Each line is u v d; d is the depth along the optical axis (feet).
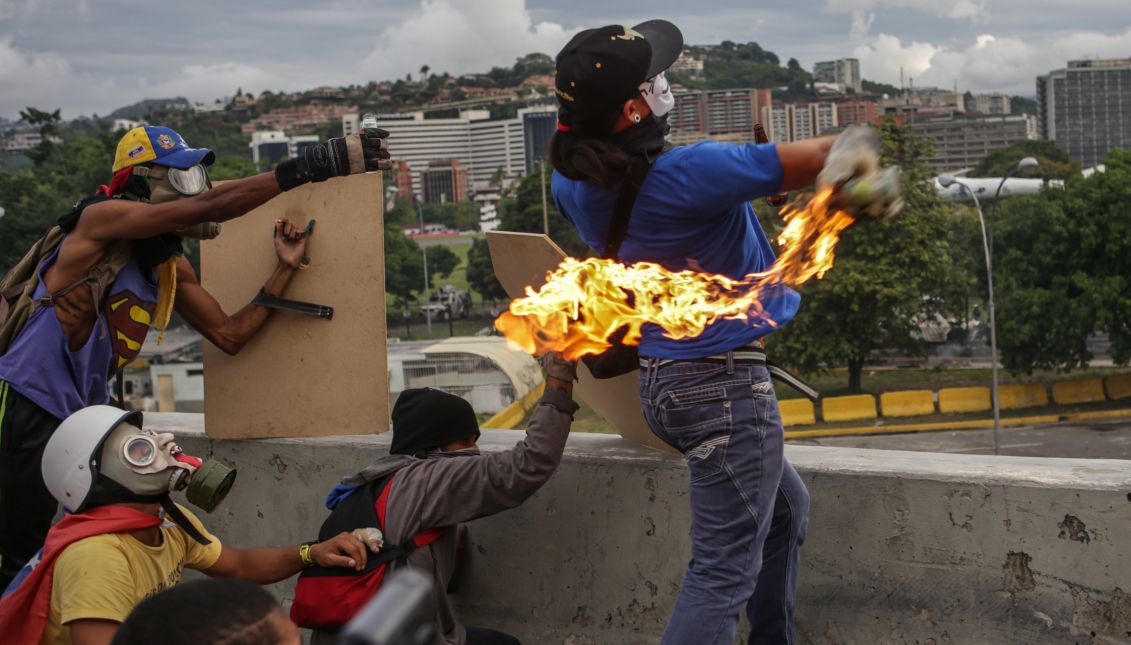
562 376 10.16
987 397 161.68
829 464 10.69
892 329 156.97
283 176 10.48
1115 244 148.87
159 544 9.39
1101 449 137.28
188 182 10.89
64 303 10.92
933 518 10.23
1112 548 9.48
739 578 8.96
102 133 265.54
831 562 10.73
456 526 10.77
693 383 8.87
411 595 3.37
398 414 10.89
